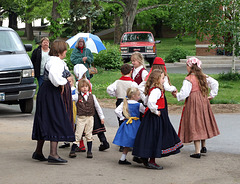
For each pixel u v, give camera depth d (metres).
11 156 6.44
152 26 60.91
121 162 6.22
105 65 22.14
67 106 6.03
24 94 10.76
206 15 16.69
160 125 5.99
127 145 6.12
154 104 5.88
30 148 7.17
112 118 10.80
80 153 7.01
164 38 60.66
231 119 10.20
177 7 17.44
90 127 6.71
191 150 7.35
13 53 11.17
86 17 25.67
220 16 16.55
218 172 5.79
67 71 5.93
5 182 4.88
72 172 5.50
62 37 48.44
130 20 36.66
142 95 6.67
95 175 5.41
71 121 6.07
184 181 5.28
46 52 10.81
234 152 7.07
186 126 6.88
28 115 11.12
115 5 41.56
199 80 6.88
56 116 5.89
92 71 10.68
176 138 6.13
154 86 6.02
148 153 5.90
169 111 11.63
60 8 29.61
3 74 10.47
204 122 6.80
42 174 5.32
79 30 26.45
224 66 24.38
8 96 10.54
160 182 5.21
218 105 12.15
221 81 17.62
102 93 15.13
